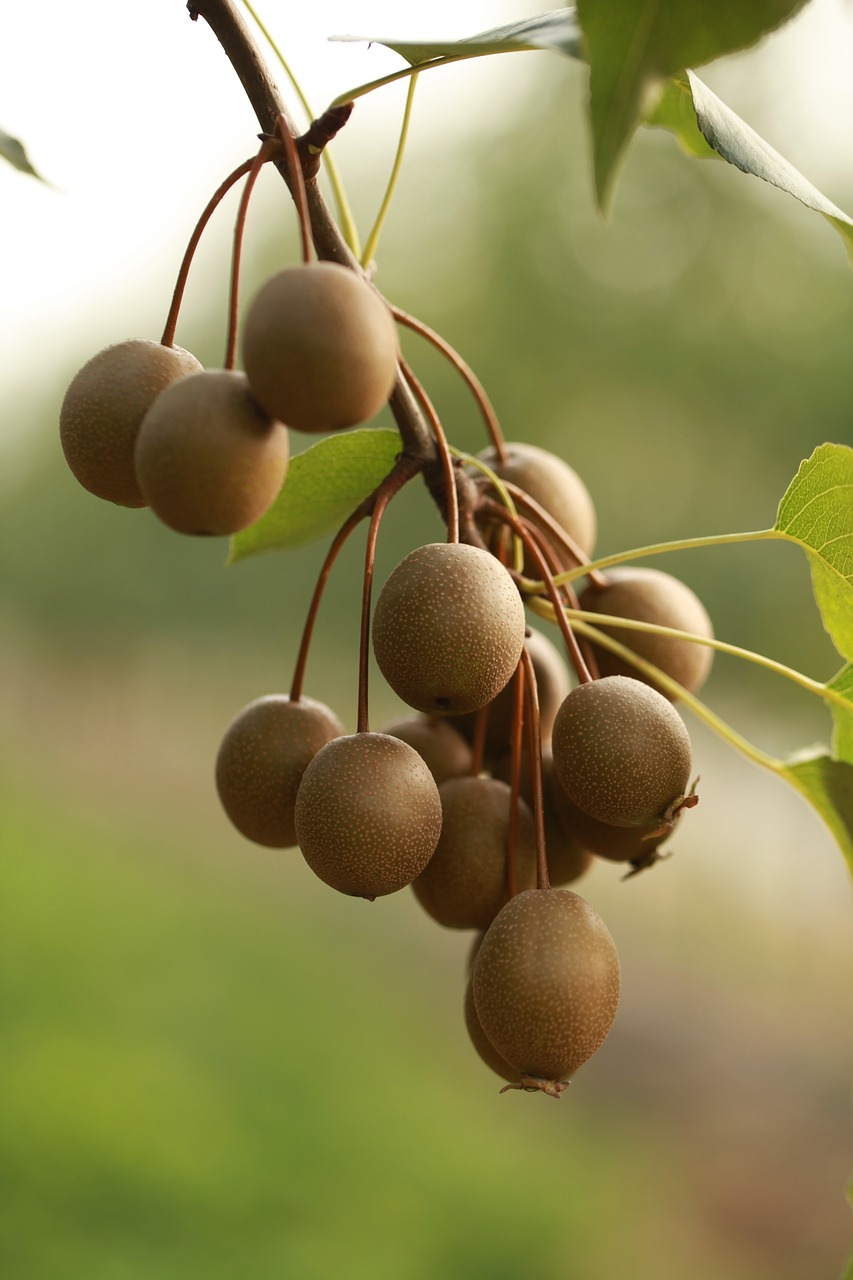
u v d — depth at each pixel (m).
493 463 1.82
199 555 28.84
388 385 1.15
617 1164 9.23
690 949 16.03
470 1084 10.74
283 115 1.34
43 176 1.87
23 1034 9.05
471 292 17.98
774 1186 8.89
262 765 1.49
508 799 1.50
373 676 23.92
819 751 1.76
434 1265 6.99
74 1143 7.15
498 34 1.28
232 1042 10.27
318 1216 7.23
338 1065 10.29
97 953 12.25
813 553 1.62
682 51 0.96
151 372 1.33
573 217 17.48
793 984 14.73
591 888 18.80
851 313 14.73
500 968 1.30
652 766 1.35
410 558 1.31
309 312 1.11
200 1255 6.41
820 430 14.69
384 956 15.38
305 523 1.88
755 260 15.96
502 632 1.28
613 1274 7.43
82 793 26.36
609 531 16.27
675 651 1.71
